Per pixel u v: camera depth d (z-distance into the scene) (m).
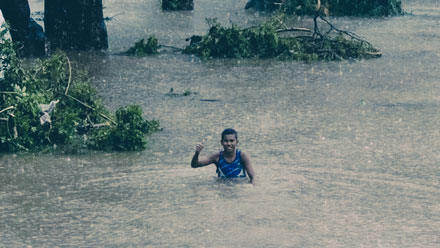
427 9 42.16
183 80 21.89
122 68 23.92
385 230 9.82
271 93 19.86
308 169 12.80
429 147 14.45
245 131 15.72
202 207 10.70
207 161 12.20
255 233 9.63
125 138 14.41
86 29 27.42
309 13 38.97
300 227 9.87
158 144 14.78
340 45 26.25
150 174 12.62
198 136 15.36
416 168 12.97
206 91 20.19
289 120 16.72
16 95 14.98
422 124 16.38
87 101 16.22
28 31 25.53
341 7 39.00
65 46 27.42
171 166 13.11
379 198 11.23
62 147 14.77
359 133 15.55
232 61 25.50
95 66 24.22
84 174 12.74
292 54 25.83
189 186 11.80
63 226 10.08
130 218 10.31
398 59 25.66
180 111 17.73
